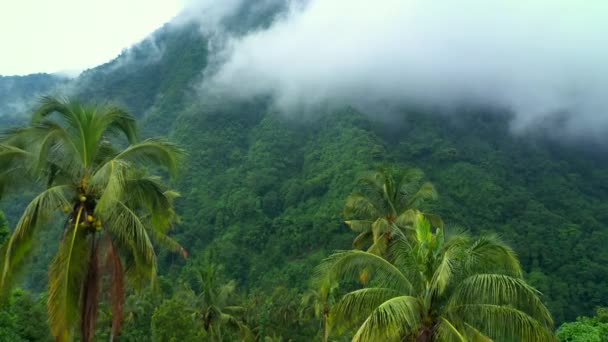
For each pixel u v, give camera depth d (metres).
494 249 15.04
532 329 13.48
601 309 26.06
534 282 79.81
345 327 15.33
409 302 14.13
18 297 27.72
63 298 13.68
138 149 15.72
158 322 31.39
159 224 16.47
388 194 29.67
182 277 77.69
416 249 15.83
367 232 30.11
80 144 15.34
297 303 65.69
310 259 82.50
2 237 20.64
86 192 14.95
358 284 64.25
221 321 43.47
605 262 86.94
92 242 15.20
